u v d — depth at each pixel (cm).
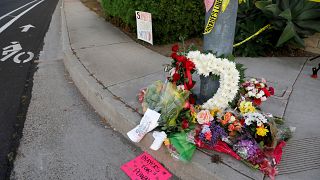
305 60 506
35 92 440
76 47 574
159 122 286
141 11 558
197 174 249
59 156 295
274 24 508
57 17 1136
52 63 571
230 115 274
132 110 330
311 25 496
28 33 840
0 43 723
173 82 298
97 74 434
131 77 421
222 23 288
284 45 545
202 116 275
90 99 398
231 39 301
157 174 271
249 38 494
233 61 301
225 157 254
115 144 315
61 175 269
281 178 238
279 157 255
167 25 564
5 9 1381
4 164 285
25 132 337
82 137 327
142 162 287
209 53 292
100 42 608
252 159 241
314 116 324
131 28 679
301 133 296
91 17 900
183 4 564
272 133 257
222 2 277
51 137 327
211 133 257
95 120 362
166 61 488
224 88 287
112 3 725
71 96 426
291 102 354
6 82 478
